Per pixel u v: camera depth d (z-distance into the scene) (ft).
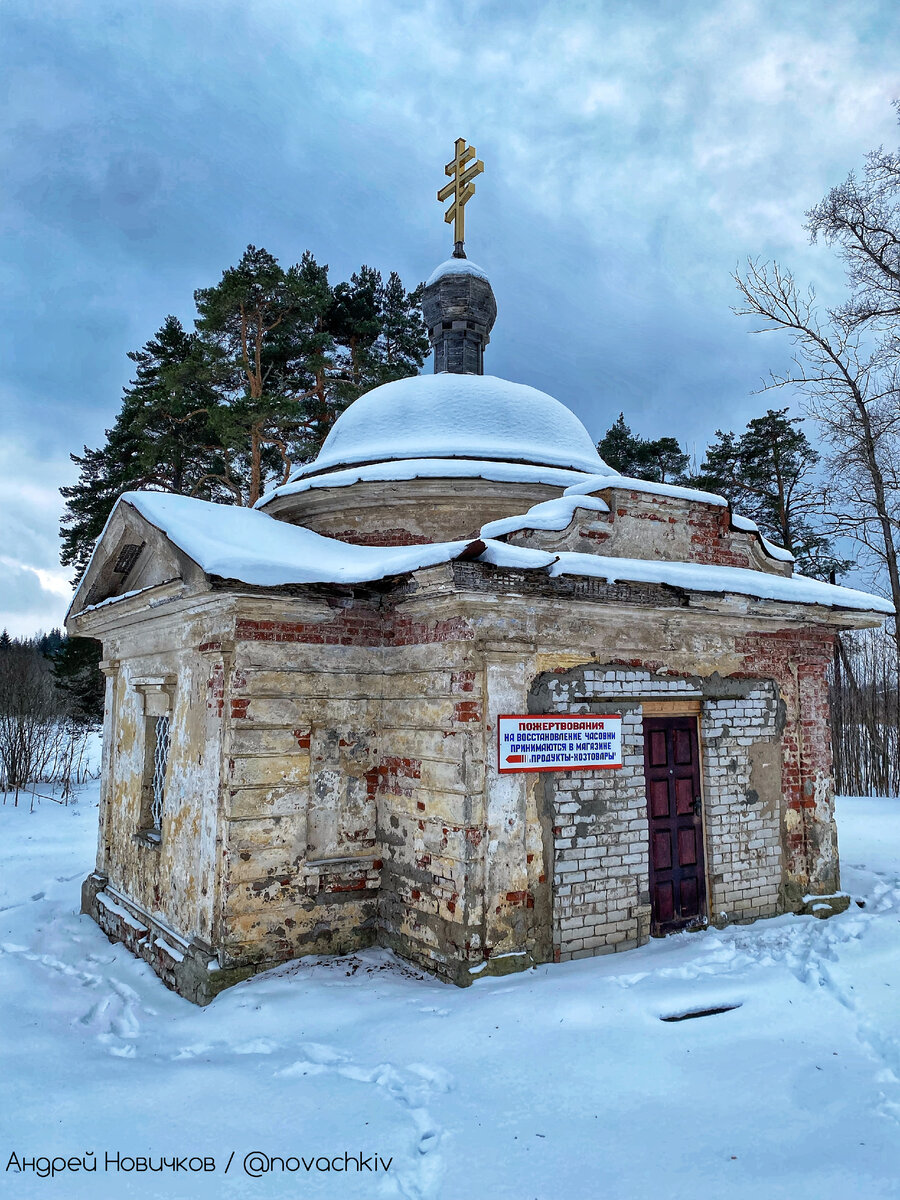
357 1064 15.69
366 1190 11.53
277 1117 13.62
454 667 20.31
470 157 35.86
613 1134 12.69
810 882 25.99
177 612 23.50
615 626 22.43
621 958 20.53
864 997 17.78
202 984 19.95
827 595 25.38
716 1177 11.47
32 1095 14.79
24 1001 20.89
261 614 21.31
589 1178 11.53
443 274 35.63
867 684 64.75
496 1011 16.99
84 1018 20.18
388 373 69.15
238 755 20.70
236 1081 15.07
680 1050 15.53
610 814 21.77
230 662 21.18
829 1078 14.40
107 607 27.35
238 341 67.26
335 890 22.11
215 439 71.51
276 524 26.17
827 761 26.94
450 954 19.63
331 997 18.76
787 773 26.00
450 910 19.76
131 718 29.30
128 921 25.81
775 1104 13.57
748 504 80.02
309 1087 14.74
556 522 21.76
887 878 30.60
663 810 23.26
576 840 21.07
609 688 22.09
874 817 46.68
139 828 27.25
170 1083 15.16
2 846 46.01
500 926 19.52
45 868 40.09
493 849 19.61
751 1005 17.44
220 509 25.43
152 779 27.63
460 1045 15.85
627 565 21.21
